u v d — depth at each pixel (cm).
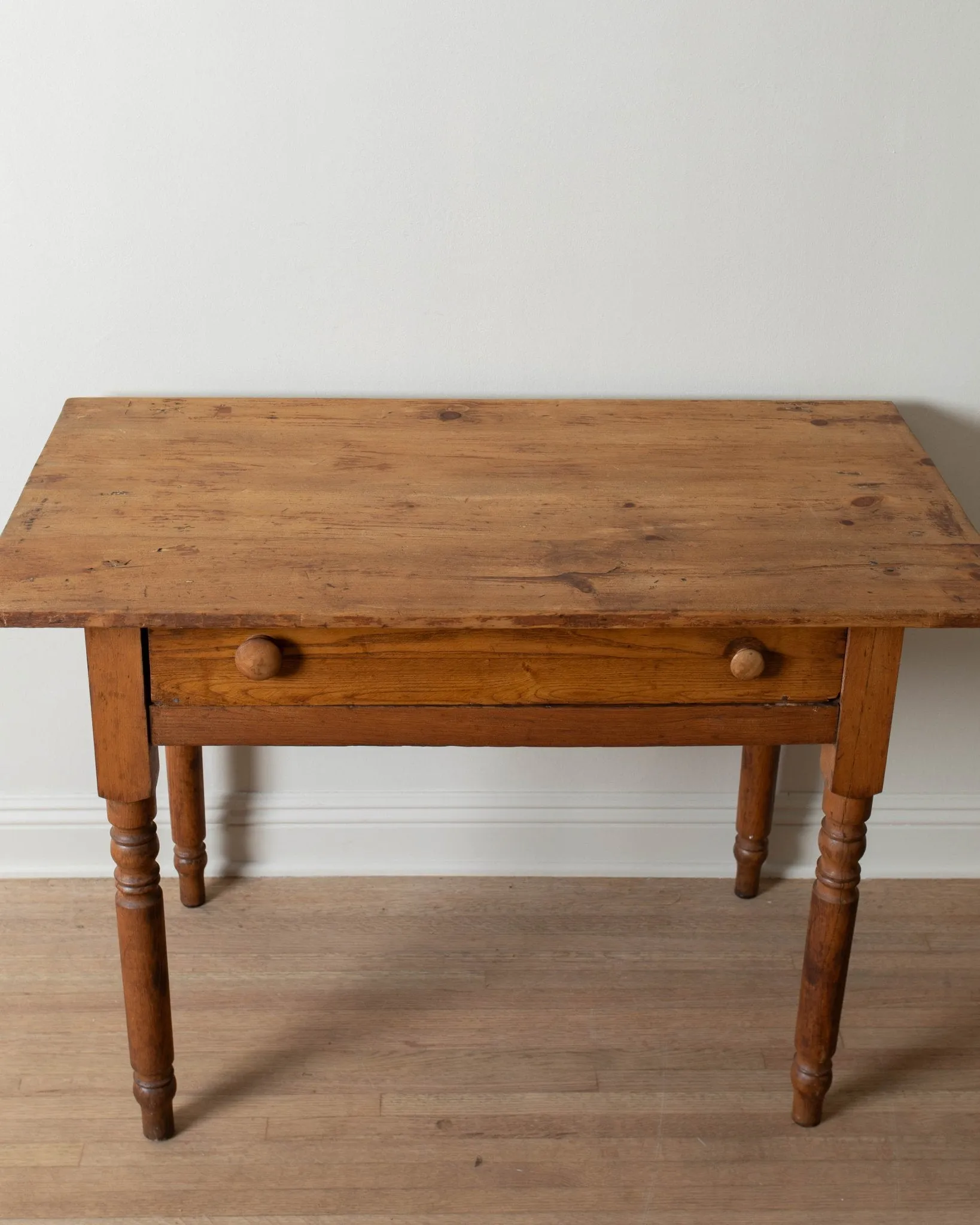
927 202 209
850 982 234
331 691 171
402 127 203
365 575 166
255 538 174
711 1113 210
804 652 170
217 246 210
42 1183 197
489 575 167
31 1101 209
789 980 234
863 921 247
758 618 160
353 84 200
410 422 208
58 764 245
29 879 252
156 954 188
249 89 200
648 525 179
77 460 192
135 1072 198
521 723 174
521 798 250
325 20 196
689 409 215
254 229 209
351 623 159
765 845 245
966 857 256
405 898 249
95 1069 214
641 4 196
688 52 200
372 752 245
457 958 237
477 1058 218
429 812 250
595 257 212
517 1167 201
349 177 206
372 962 235
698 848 254
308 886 251
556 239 211
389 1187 198
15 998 226
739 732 175
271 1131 205
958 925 246
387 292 214
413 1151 203
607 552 172
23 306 212
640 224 210
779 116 204
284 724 172
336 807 249
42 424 221
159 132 202
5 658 235
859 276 214
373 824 250
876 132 205
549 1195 197
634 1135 206
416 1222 193
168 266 211
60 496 182
